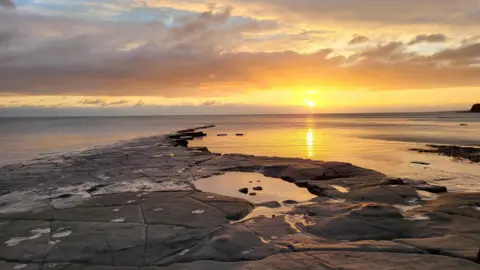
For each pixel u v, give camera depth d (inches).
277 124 3993.6
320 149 1258.6
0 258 317.4
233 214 438.9
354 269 272.2
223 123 4611.2
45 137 1975.9
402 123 3550.7
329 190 562.6
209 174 733.9
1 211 454.6
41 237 362.9
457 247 310.2
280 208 485.4
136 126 3659.0
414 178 689.6
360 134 2007.9
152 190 576.7
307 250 317.4
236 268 284.8
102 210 455.2
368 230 361.1
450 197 485.1
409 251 307.9
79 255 322.0
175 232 373.7
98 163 877.2
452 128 2417.6
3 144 1528.1
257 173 757.9
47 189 589.6
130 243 346.0
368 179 628.7
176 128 3171.8
